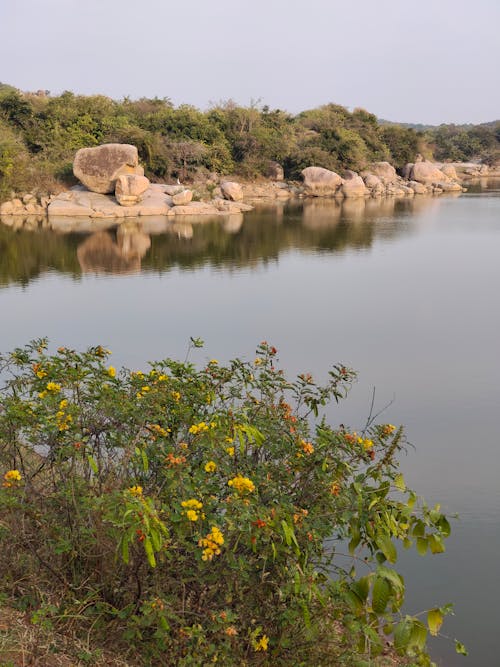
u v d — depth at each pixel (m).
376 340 13.61
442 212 46.84
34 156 50.41
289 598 3.14
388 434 3.83
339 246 29.98
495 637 4.60
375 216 44.25
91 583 3.21
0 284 20.72
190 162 58.00
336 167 65.12
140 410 3.58
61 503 3.33
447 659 4.39
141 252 27.94
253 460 3.63
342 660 3.23
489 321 15.45
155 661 3.05
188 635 2.88
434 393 10.15
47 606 2.82
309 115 84.81
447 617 4.81
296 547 2.96
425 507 3.48
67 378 3.77
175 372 4.11
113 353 12.44
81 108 57.31
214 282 21.19
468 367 11.62
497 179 94.31
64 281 21.33
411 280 21.34
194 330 14.44
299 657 3.18
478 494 6.79
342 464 3.48
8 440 3.58
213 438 3.33
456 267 23.92
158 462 3.48
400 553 5.62
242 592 3.11
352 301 17.92
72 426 3.46
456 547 5.74
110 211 42.16
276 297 18.58
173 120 60.44
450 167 82.00
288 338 13.75
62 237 32.38
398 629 3.08
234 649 2.95
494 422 8.92
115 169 44.50
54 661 2.78
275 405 3.99
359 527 3.25
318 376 10.95
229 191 51.38
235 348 12.88
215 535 2.80
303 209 49.84
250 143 63.12
